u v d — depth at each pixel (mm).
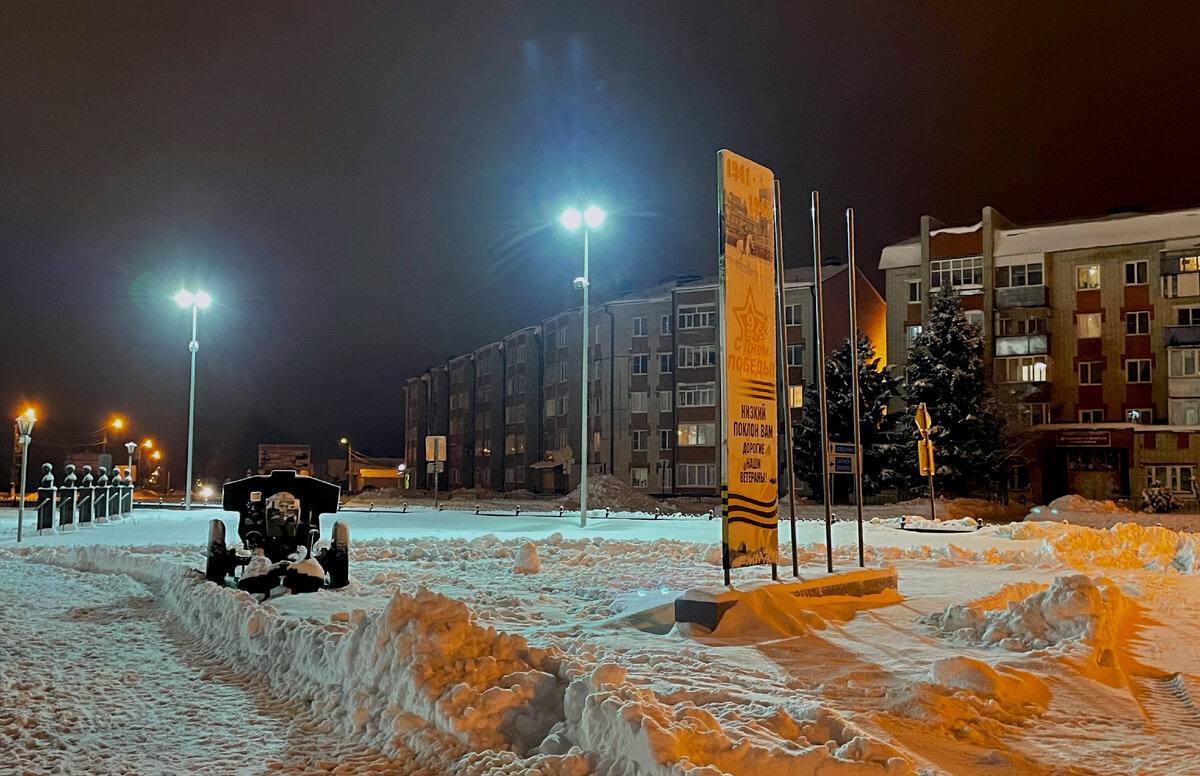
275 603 11891
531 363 86000
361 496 70938
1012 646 9359
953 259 62312
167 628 11195
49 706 7562
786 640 9812
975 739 6523
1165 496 50938
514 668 7277
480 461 95500
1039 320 59812
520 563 15992
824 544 21859
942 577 15688
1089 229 59812
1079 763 6055
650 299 71000
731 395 11422
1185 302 56938
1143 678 8539
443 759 6227
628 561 17547
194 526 29562
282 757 6488
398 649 7320
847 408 56000
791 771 5414
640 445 70438
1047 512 42781
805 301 64250
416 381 113688
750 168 12102
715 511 40562
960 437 54781
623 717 5672
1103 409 58812
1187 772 5859
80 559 17828
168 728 7141
